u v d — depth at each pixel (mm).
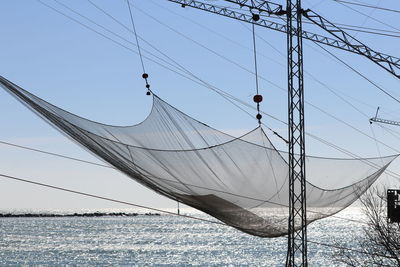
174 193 27109
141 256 116062
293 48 33344
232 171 27109
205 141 27672
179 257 114375
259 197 28266
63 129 24547
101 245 143500
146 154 24547
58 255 116938
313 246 133125
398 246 47531
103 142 23906
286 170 29344
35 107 23375
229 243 152500
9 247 135500
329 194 31703
